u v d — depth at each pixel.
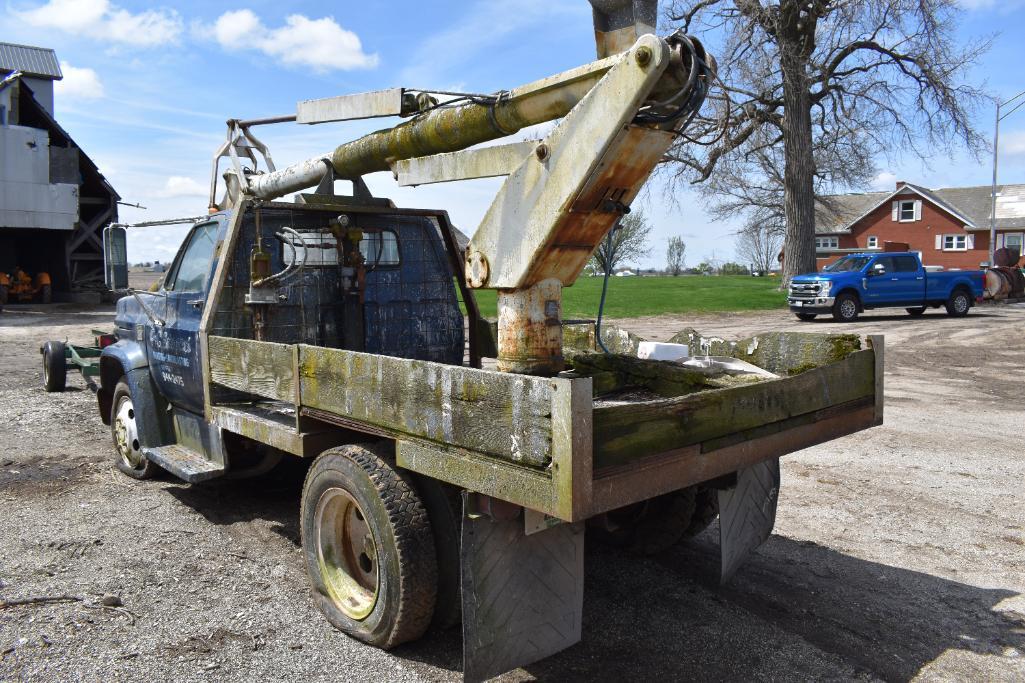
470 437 2.77
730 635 3.54
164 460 4.92
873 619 3.71
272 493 5.56
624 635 3.53
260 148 6.09
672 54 2.76
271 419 4.17
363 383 3.30
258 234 4.79
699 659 3.31
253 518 5.01
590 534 4.73
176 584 3.98
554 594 3.00
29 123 28.53
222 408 4.57
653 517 4.40
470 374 2.77
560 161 2.96
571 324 5.38
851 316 21.25
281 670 3.14
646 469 2.65
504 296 3.30
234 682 3.05
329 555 3.65
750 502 3.90
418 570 3.14
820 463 6.65
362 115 4.21
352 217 5.29
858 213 59.12
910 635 3.55
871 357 3.76
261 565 4.25
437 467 2.93
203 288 4.97
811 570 4.32
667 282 42.66
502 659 2.84
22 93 26.98
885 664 3.28
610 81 2.77
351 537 3.63
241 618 3.61
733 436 3.01
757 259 75.94
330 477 3.46
